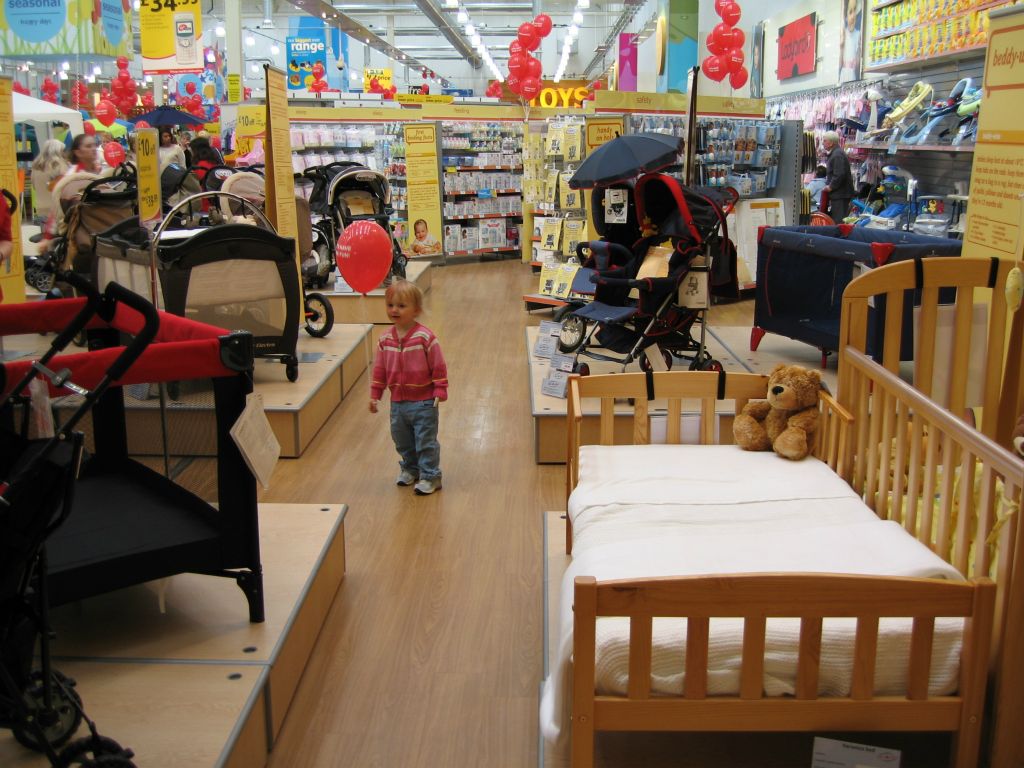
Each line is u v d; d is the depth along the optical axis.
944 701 1.91
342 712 2.48
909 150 8.32
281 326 4.92
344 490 4.18
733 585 1.83
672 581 1.83
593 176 5.06
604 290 5.14
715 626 1.97
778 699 1.92
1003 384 2.89
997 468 1.92
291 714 2.47
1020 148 3.09
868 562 2.17
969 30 6.85
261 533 3.09
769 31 13.31
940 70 7.97
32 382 2.07
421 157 11.58
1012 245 3.13
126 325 2.71
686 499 2.62
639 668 1.88
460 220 12.87
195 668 2.28
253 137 10.00
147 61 11.95
